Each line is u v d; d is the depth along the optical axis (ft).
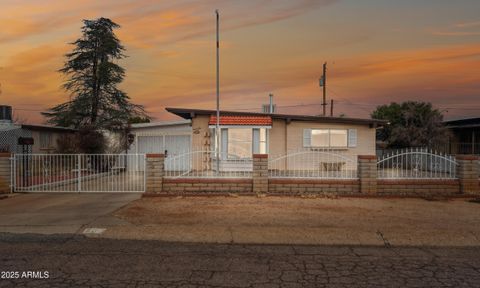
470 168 37.86
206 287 16.15
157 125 77.77
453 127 98.99
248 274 17.76
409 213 30.09
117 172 55.98
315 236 23.99
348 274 17.89
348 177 38.29
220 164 62.69
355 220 27.71
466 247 22.80
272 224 26.53
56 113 105.91
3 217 28.63
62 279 16.89
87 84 103.45
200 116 71.56
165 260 19.74
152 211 30.48
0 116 76.59
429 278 17.43
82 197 37.29
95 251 21.22
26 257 20.07
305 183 37.88
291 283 16.69
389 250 22.02
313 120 73.26
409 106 99.96
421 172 39.58
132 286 16.15
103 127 82.17
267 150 68.69
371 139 73.97
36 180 45.03
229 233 24.44
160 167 38.19
